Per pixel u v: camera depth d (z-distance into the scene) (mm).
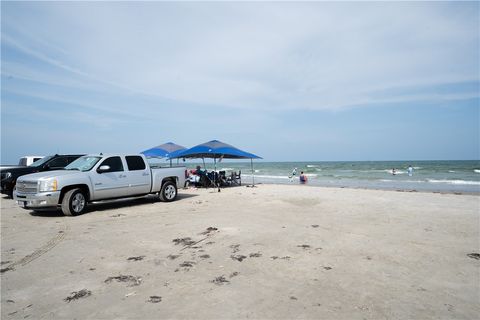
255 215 9141
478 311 3404
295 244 6027
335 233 6902
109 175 10297
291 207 10695
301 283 4176
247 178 34531
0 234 7117
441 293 3857
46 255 5527
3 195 15570
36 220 8711
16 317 3363
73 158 14445
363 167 64062
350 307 3500
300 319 3242
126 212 9836
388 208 10445
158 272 4629
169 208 10562
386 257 5238
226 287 4062
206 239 6434
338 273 4531
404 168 55156
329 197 13648
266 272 4582
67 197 9125
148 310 3475
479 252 5508
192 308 3504
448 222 8094
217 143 18594
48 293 3963
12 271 4762
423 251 5570
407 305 3543
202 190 17594
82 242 6336
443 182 26906
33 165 14180
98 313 3426
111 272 4656
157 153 21062
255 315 3332
